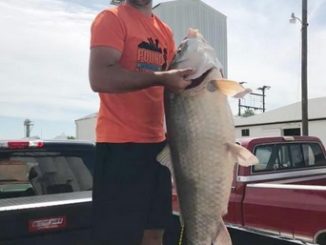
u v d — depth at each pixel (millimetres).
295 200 6309
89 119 29734
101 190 2842
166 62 2941
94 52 2629
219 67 2562
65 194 4250
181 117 2533
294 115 31750
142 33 2807
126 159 2805
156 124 2879
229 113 2551
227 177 2535
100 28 2664
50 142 4516
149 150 2852
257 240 3617
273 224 6523
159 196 2896
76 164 4637
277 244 3498
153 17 2961
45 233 3654
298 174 7844
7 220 3488
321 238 6023
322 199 6031
